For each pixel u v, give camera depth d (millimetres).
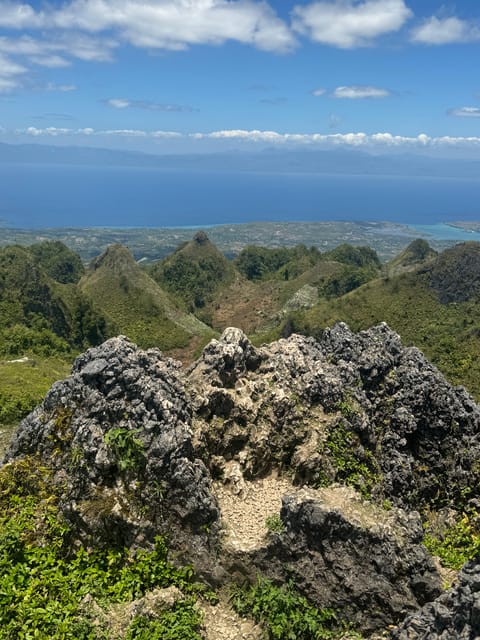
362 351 17609
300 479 15000
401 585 11945
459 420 15883
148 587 12031
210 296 128375
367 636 11742
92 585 11695
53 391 14117
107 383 13883
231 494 14484
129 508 12539
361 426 15477
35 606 10898
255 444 15312
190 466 13094
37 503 12961
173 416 13703
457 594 10023
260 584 12172
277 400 15695
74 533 12594
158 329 91312
